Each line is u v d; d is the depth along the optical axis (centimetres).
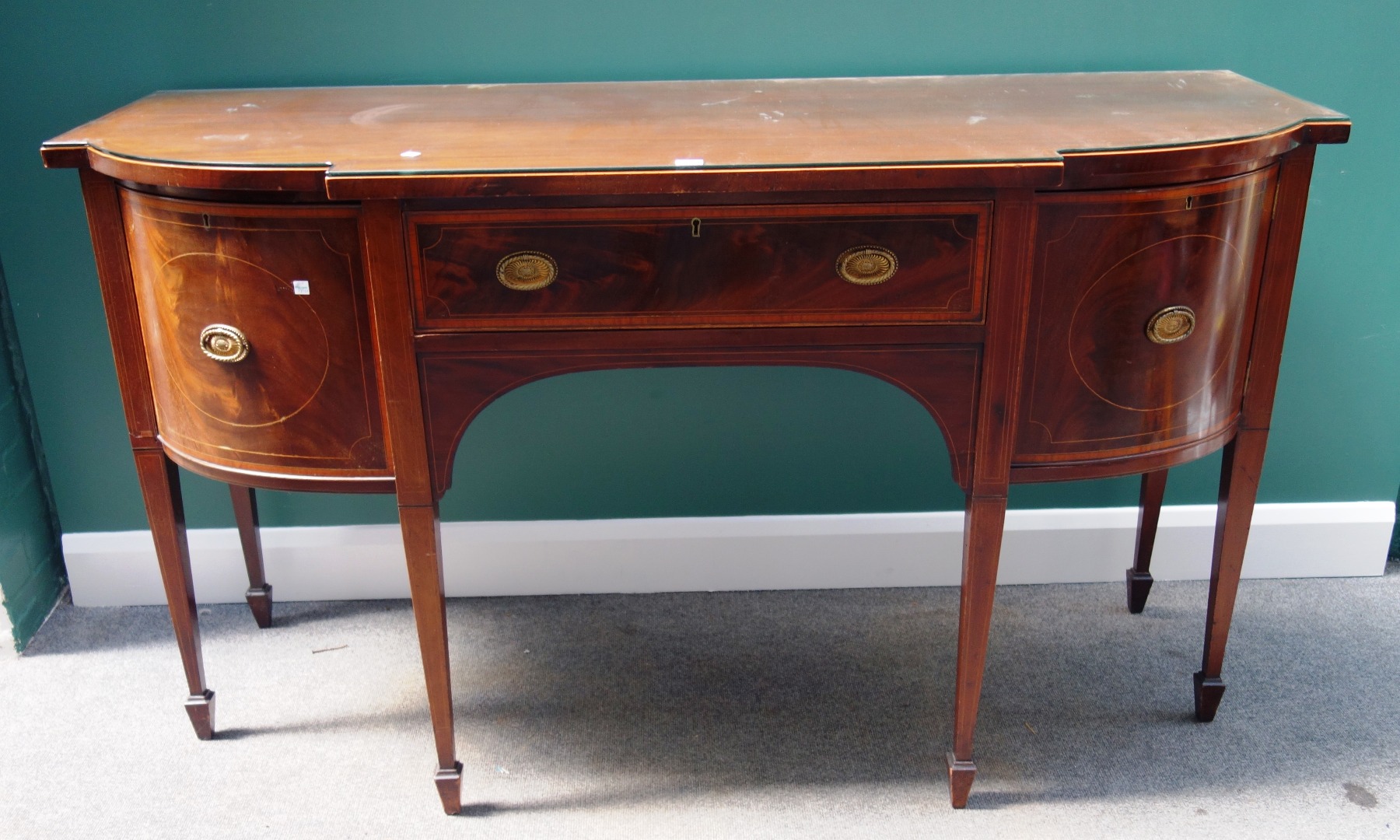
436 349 134
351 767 167
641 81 175
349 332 135
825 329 135
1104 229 132
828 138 134
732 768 167
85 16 170
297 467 144
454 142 135
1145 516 193
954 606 203
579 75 177
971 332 135
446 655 151
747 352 136
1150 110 147
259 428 142
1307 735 171
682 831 155
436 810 160
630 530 204
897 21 175
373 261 128
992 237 130
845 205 128
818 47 177
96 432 195
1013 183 122
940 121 142
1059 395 140
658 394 194
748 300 133
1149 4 175
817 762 167
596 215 128
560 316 133
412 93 167
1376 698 179
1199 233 135
